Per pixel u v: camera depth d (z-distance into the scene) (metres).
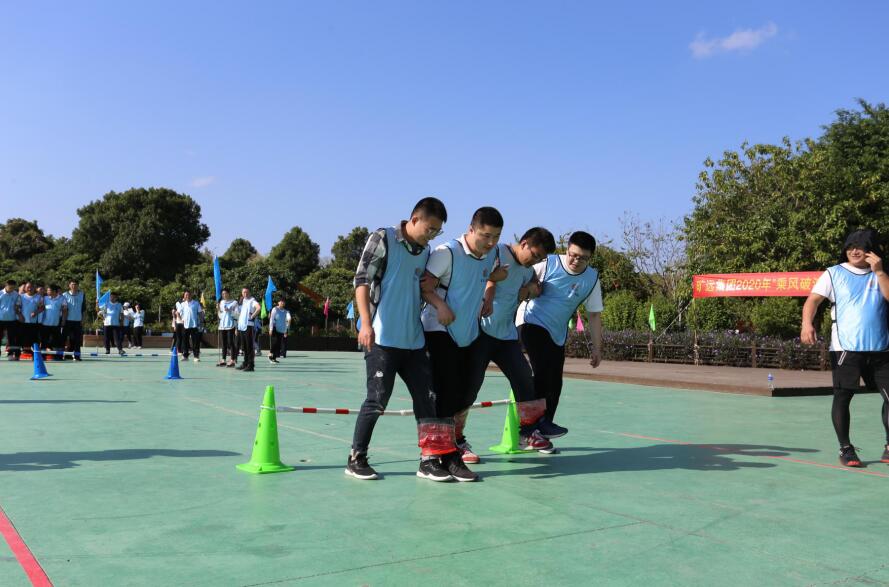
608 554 2.72
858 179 19.30
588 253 4.84
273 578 2.42
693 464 4.59
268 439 4.25
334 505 3.43
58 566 2.51
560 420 6.88
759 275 15.40
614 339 19.08
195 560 2.59
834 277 4.64
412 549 2.75
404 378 4.18
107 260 41.72
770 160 20.97
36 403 7.47
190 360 16.31
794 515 3.33
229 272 32.03
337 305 35.66
